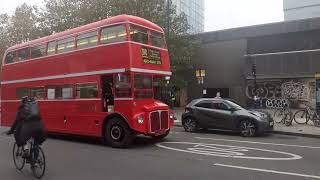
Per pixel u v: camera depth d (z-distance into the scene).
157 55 14.20
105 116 13.51
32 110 8.41
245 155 11.15
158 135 13.95
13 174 8.88
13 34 37.75
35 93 16.67
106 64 13.48
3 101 18.88
